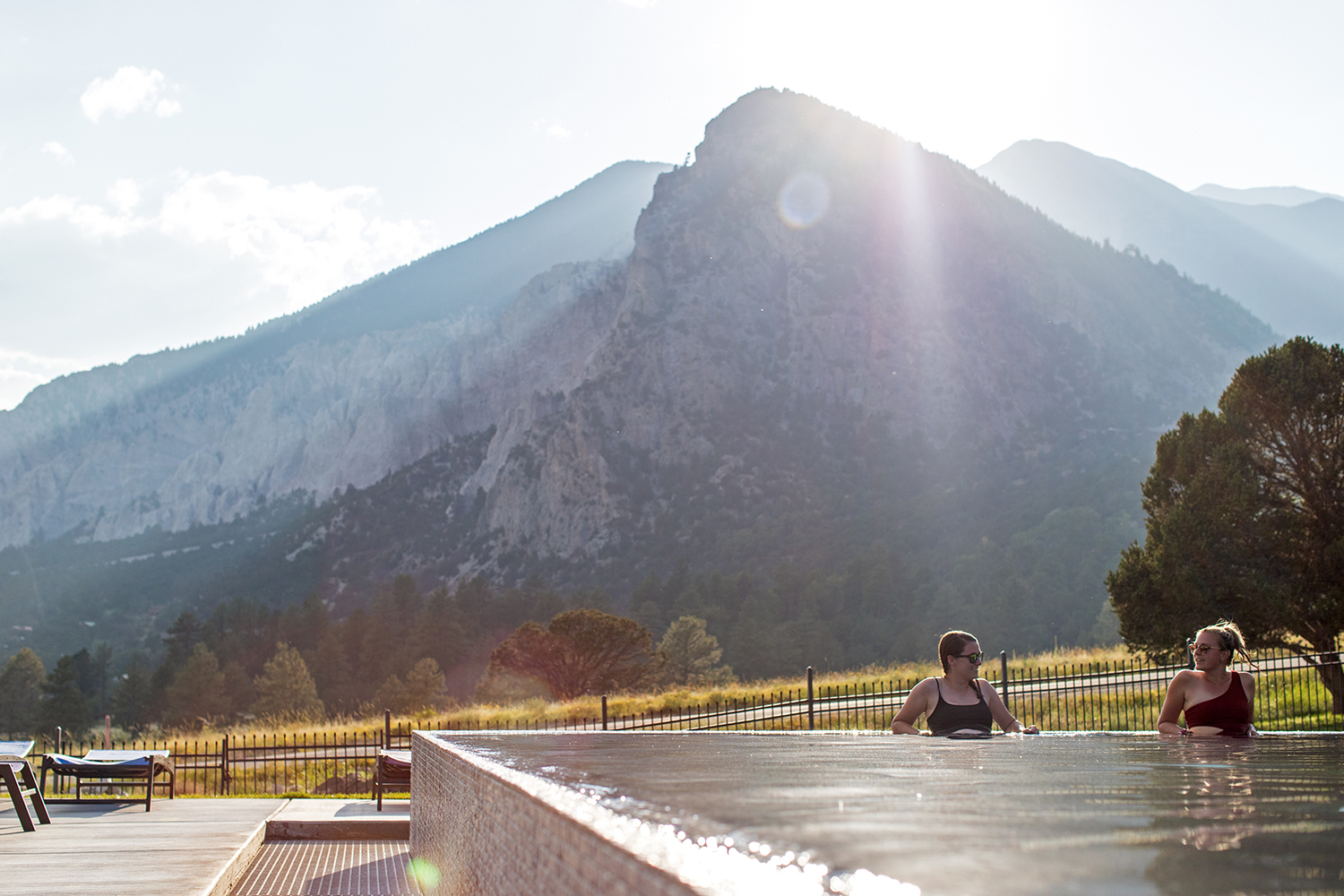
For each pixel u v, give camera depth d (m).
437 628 100.81
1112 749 2.38
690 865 0.64
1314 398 16.28
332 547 183.00
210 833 6.75
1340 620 15.73
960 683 5.53
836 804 1.00
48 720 83.81
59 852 5.73
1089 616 101.75
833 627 106.88
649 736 3.93
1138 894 0.51
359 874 5.91
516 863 1.38
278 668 73.88
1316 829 0.79
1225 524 16.44
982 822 0.84
